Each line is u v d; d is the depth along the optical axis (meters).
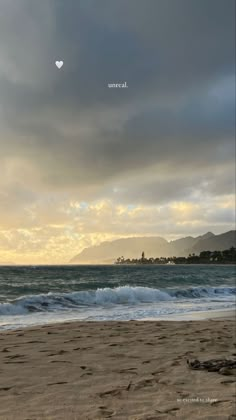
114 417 3.55
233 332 9.48
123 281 34.41
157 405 3.92
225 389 4.52
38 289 24.25
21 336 8.41
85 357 6.36
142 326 10.17
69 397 4.20
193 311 15.05
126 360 6.16
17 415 3.61
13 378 5.02
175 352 6.86
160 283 34.34
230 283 38.31
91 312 14.21
